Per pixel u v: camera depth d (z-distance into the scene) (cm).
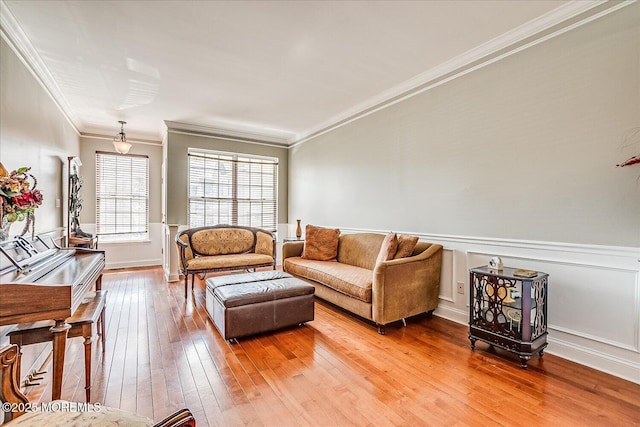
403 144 354
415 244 307
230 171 559
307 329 287
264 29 240
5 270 177
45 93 312
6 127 221
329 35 249
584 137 213
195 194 524
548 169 232
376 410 168
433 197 321
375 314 274
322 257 414
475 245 282
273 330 279
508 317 222
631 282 195
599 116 206
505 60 256
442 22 232
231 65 299
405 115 351
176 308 341
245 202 575
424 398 179
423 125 329
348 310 315
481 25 237
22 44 246
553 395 181
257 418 161
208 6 212
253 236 495
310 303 292
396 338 264
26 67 259
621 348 199
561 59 224
